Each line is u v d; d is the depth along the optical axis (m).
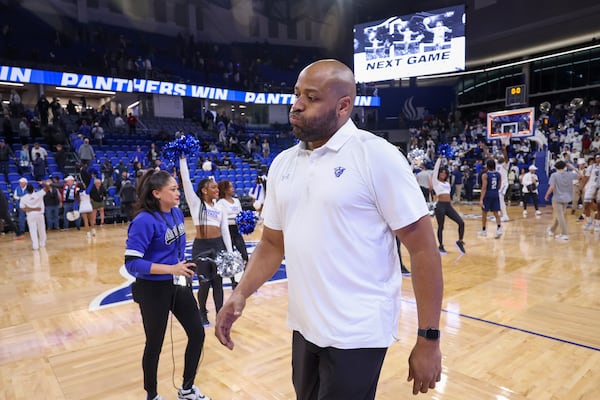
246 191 15.12
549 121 19.86
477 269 5.75
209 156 16.14
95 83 15.48
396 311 1.24
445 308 4.13
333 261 1.17
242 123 21.80
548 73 21.73
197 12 23.28
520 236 8.42
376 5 23.42
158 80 17.86
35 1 18.77
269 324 3.84
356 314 1.17
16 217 10.84
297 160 1.31
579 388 2.59
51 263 6.90
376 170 1.14
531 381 2.68
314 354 1.29
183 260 2.56
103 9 20.61
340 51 25.55
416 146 20.48
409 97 24.95
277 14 25.05
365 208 1.17
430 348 1.14
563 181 7.86
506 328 3.59
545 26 17.50
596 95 20.44
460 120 24.62
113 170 12.92
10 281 5.71
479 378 2.73
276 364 3.03
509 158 16.69
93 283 5.55
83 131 15.28
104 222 12.26
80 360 3.18
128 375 2.92
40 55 18.69
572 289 4.73
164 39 22.53
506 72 22.97
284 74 25.22
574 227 9.50
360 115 23.89
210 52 23.20
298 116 1.21
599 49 19.81
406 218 1.14
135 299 2.44
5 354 3.31
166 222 2.45
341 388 1.17
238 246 4.76
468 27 19.77
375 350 1.19
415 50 17.03
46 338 3.63
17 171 12.48
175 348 3.38
